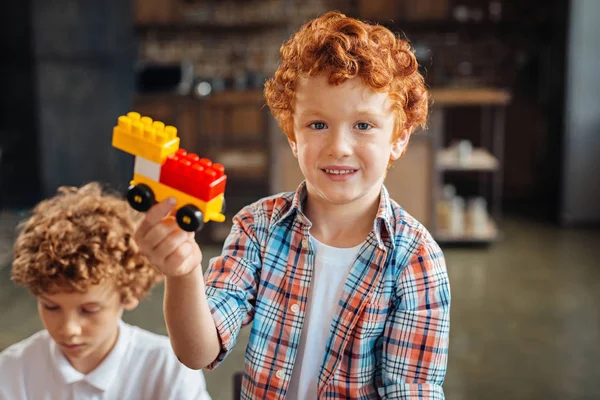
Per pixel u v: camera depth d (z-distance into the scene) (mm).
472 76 6242
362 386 878
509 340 3186
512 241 4832
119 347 1202
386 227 877
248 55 6551
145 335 1256
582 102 5164
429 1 6223
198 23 6414
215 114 4840
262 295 896
